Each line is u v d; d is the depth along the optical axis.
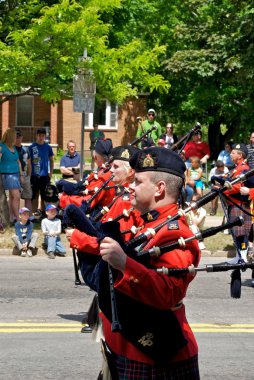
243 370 12.03
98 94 29.48
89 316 10.23
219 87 55.75
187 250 6.69
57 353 12.73
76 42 26.67
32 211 28.64
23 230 23.45
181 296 6.52
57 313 15.62
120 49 28.14
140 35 58.97
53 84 27.83
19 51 26.56
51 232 23.28
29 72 27.25
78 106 27.11
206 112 65.00
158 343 6.54
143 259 6.53
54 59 27.05
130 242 6.76
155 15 59.28
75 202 12.49
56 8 26.48
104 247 6.22
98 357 12.54
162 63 53.62
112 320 6.47
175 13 59.62
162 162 6.95
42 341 13.47
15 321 14.91
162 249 6.57
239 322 15.21
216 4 55.88
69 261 22.77
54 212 23.36
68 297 17.22
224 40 51.38
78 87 27.06
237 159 20.81
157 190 6.95
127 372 6.62
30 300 16.84
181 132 74.94
